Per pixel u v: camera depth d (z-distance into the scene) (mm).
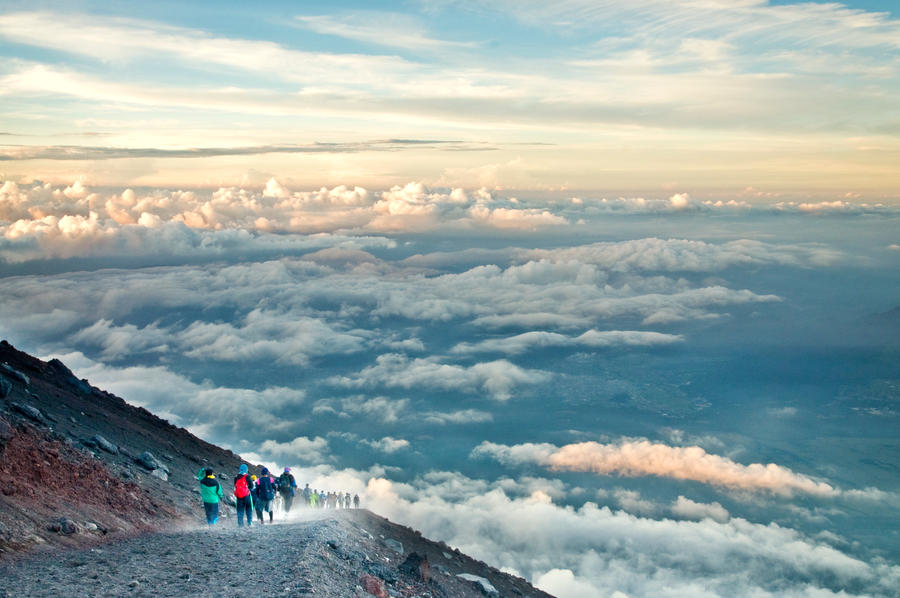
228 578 15391
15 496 18312
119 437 34625
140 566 15883
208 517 23906
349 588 16781
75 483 21609
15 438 21406
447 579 29516
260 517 26750
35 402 33188
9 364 38750
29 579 13688
